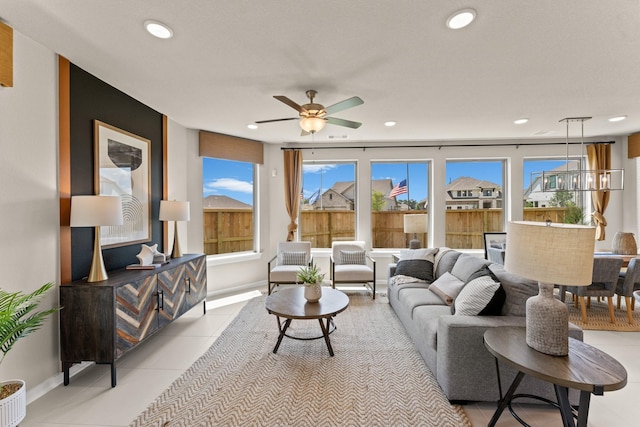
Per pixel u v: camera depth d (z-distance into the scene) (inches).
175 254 138.7
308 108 105.1
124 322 91.9
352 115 147.1
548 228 58.2
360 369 96.9
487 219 210.2
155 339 120.4
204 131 176.2
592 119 154.3
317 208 218.1
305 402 80.0
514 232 63.7
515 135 187.9
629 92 118.3
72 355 87.7
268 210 210.2
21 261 79.8
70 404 79.7
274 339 120.1
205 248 186.1
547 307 60.4
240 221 201.8
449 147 205.0
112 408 78.1
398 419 73.4
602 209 189.5
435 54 88.4
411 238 214.4
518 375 64.7
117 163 115.6
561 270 56.4
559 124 162.9
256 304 164.1
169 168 155.1
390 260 208.1
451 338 78.5
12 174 77.8
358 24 73.8
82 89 99.8
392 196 214.7
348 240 216.7
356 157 209.0
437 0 64.9
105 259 109.3
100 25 74.5
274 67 96.6
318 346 113.8
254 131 178.5
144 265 112.1
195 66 96.0
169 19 71.7
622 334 124.3
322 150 210.4
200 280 143.6
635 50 86.0
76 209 87.4
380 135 188.1
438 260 147.8
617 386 49.4
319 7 67.2
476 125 165.0
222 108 136.5
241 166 201.9
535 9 67.8
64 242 91.1
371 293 185.3
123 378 92.5
